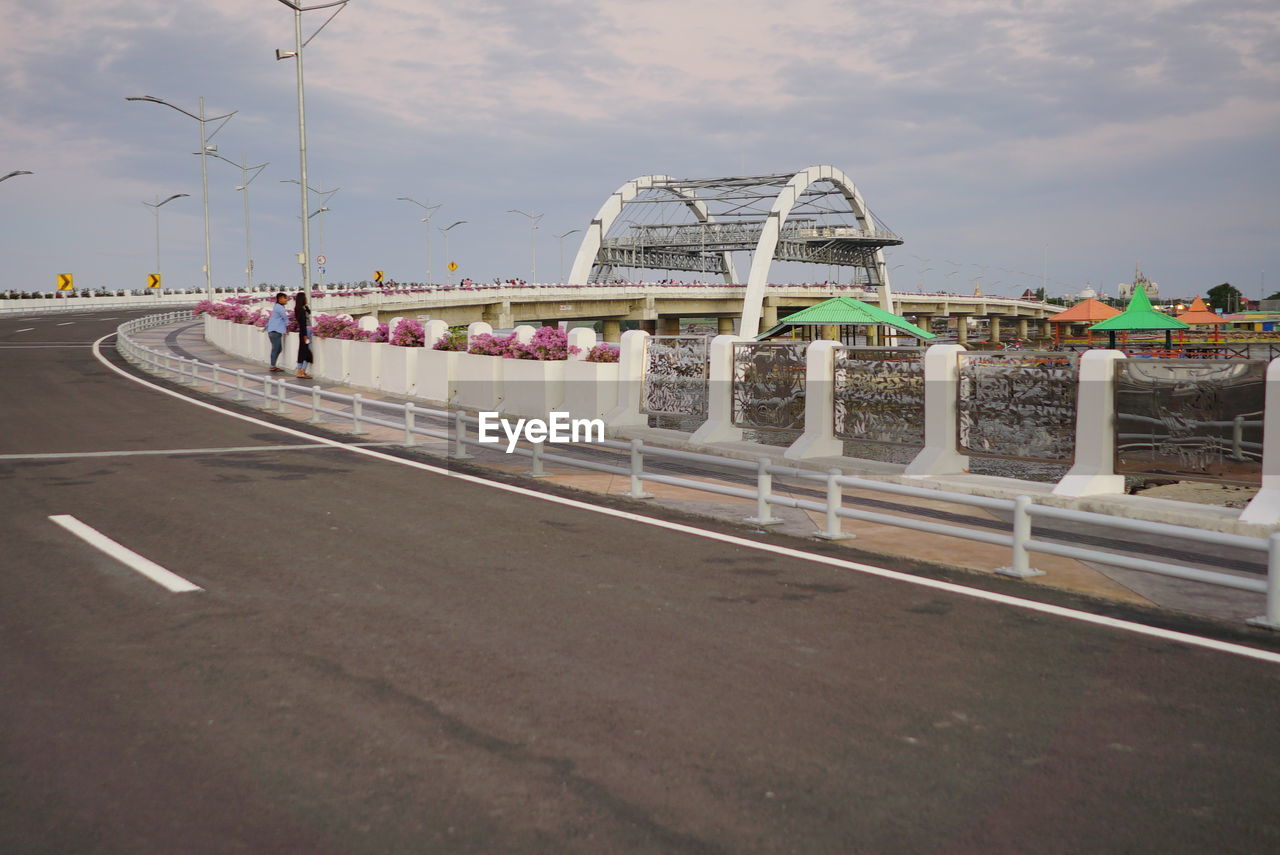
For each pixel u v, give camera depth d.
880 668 5.71
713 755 4.52
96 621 6.48
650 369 17.95
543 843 3.76
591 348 19.77
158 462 13.59
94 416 19.09
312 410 19.47
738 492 10.08
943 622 6.63
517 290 92.12
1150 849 3.76
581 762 4.44
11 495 11.05
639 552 8.62
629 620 6.59
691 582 7.60
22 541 8.78
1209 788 4.26
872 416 13.53
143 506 10.44
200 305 51.62
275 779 4.27
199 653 5.86
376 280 123.19
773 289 132.75
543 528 9.58
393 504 10.73
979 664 5.79
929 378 12.59
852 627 6.48
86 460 13.73
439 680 5.44
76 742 4.62
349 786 4.20
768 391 15.35
